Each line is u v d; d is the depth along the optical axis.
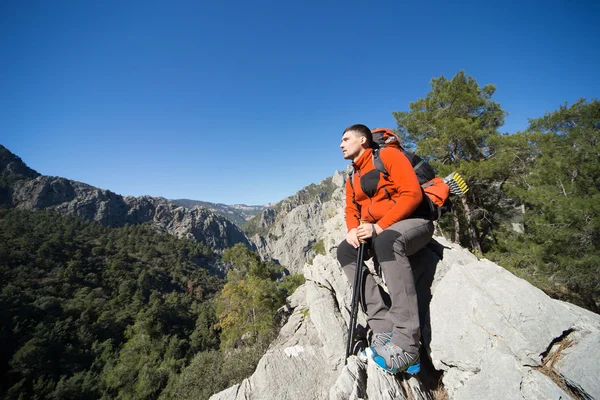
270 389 4.32
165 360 44.00
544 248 10.62
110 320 66.00
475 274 2.37
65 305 69.31
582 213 9.30
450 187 2.51
